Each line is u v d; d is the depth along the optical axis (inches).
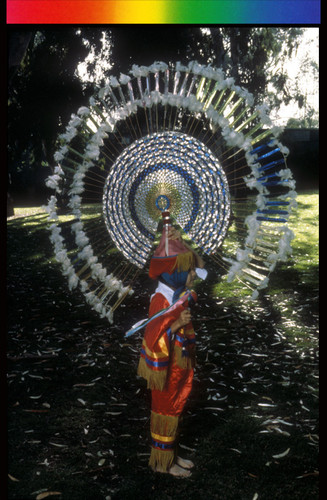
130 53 634.2
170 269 129.6
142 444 144.8
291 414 159.2
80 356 207.5
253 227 115.2
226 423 154.7
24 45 329.4
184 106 117.3
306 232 474.3
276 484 125.1
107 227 127.1
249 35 683.4
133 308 277.3
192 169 124.7
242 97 112.3
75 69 663.1
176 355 127.6
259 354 207.0
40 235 510.3
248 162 112.8
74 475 129.8
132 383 184.4
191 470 132.3
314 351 208.2
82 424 155.3
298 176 1022.4
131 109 119.2
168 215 127.6
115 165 123.8
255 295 118.3
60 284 328.2
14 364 198.8
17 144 671.1
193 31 640.4
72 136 118.4
